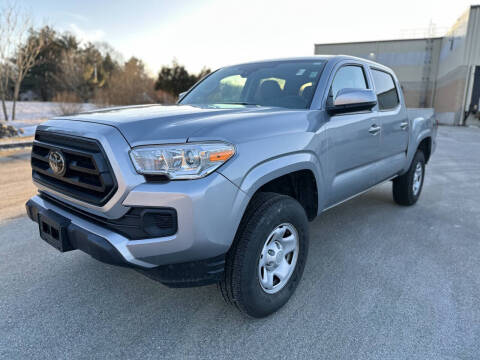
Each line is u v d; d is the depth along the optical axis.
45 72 37.19
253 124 2.20
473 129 22.36
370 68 3.75
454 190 5.92
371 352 2.06
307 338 2.18
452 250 3.47
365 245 3.58
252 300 2.20
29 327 2.26
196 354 2.04
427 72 36.62
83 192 2.08
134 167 1.87
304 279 2.89
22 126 13.41
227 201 1.94
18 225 3.93
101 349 2.08
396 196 4.83
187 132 1.93
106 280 2.84
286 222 2.37
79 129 2.06
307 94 2.88
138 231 1.90
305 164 2.47
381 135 3.64
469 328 2.28
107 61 49.69
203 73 33.94
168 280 2.00
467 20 24.86
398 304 2.54
